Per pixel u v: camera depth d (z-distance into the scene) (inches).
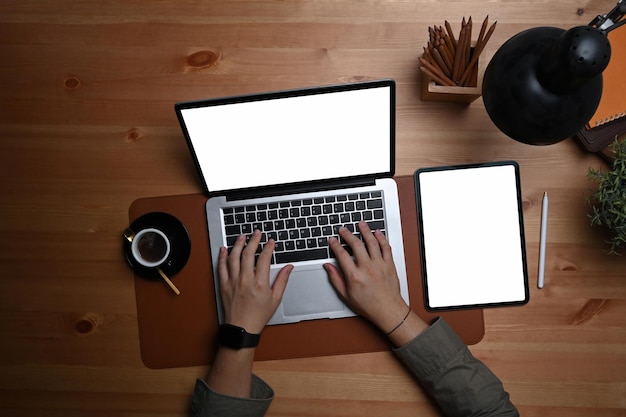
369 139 29.5
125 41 34.6
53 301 33.8
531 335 32.9
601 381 32.7
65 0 34.7
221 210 32.5
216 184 31.8
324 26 34.4
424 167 33.6
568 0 34.0
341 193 32.1
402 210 33.0
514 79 21.3
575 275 33.2
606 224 31.4
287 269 31.9
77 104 34.6
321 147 29.9
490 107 22.9
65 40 34.7
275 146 29.7
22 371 33.6
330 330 32.8
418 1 34.3
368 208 32.3
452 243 32.8
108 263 33.9
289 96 26.9
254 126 28.4
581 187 33.5
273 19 34.5
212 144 29.2
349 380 32.9
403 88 34.0
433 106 33.8
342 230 32.0
